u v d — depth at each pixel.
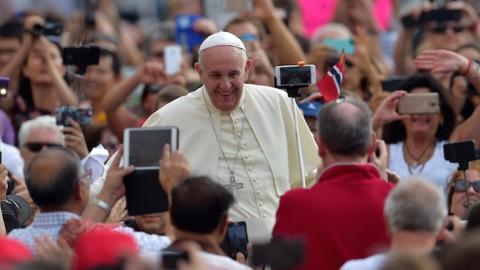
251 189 26.88
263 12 37.72
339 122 23.41
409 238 21.61
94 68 38.88
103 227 22.89
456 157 27.06
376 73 37.59
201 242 21.95
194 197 21.88
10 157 35.09
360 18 44.12
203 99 27.33
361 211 23.20
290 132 27.34
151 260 19.84
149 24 57.06
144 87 37.41
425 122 31.98
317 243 23.20
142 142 23.69
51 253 22.02
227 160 27.02
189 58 41.41
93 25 40.59
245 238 25.73
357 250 23.14
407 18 42.22
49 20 44.59
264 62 33.56
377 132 31.77
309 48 41.53
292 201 23.42
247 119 27.17
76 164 23.03
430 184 21.81
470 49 37.50
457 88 34.88
